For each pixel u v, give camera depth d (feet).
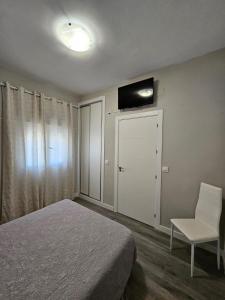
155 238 7.20
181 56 6.63
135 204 8.96
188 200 6.97
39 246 3.82
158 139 7.86
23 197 8.36
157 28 5.07
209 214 5.76
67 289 2.71
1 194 7.88
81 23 4.86
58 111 10.37
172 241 6.86
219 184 6.15
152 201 8.22
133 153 8.97
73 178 11.78
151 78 7.83
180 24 4.90
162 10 4.40
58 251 3.66
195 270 5.33
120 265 3.68
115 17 4.63
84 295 2.62
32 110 8.85
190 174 6.89
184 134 7.03
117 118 9.68
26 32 5.29
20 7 4.33
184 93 7.00
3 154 7.80
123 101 9.02
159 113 7.79
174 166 7.36
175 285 4.74
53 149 10.00
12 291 2.66
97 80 9.16
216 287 4.70
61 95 10.82
